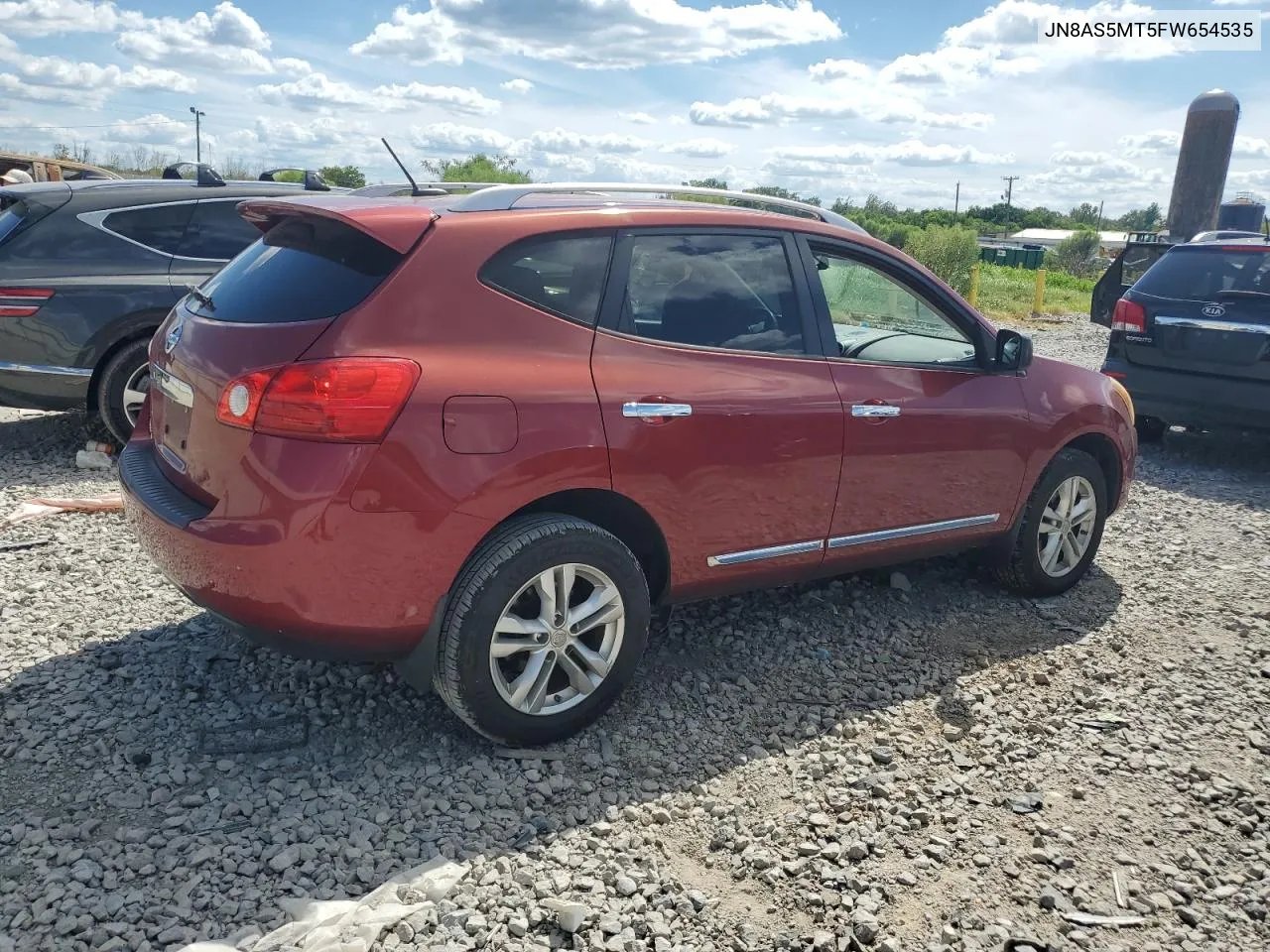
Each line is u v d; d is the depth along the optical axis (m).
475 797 3.14
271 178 8.40
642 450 3.44
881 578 5.20
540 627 3.30
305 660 3.96
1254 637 4.67
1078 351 14.95
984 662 4.28
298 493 2.92
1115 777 3.46
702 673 4.09
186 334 3.44
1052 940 2.67
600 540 3.37
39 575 4.69
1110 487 5.36
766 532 3.89
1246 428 7.75
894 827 3.12
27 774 3.14
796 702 3.90
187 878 2.71
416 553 3.05
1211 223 20.98
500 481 3.14
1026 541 4.86
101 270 6.37
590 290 3.46
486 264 3.24
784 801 3.24
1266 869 2.99
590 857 2.90
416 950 2.50
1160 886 2.90
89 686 3.69
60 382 6.35
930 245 26.70
